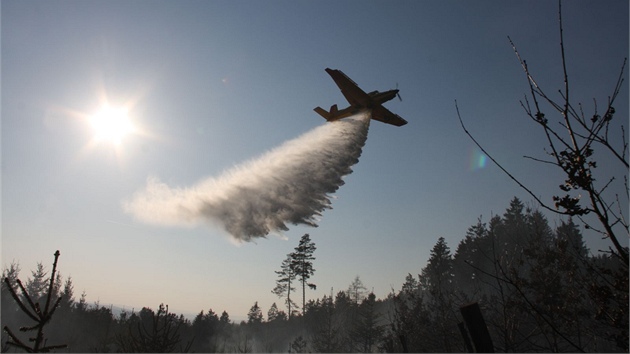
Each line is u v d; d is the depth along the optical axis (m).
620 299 5.96
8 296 42.88
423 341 21.11
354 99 38.50
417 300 27.67
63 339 40.62
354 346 48.03
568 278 13.12
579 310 12.09
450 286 25.91
